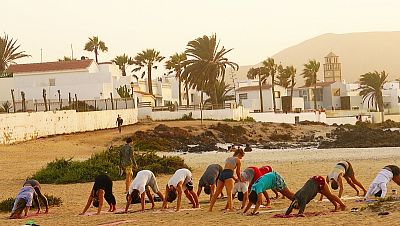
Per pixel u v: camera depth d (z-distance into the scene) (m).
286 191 16.25
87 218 17.25
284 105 125.62
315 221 13.36
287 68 134.12
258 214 15.62
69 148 52.62
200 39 90.06
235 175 17.67
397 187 21.27
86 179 30.33
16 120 53.88
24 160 43.53
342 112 120.88
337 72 195.75
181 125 74.94
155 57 114.62
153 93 112.38
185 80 92.06
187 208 18.31
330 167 33.66
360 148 56.47
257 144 69.12
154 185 18.64
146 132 66.50
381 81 127.19
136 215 17.28
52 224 16.25
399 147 56.03
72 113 64.31
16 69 86.19
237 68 91.88
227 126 75.25
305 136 78.62
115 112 73.69
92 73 84.50
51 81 85.06
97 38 128.75
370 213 13.97
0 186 29.09
